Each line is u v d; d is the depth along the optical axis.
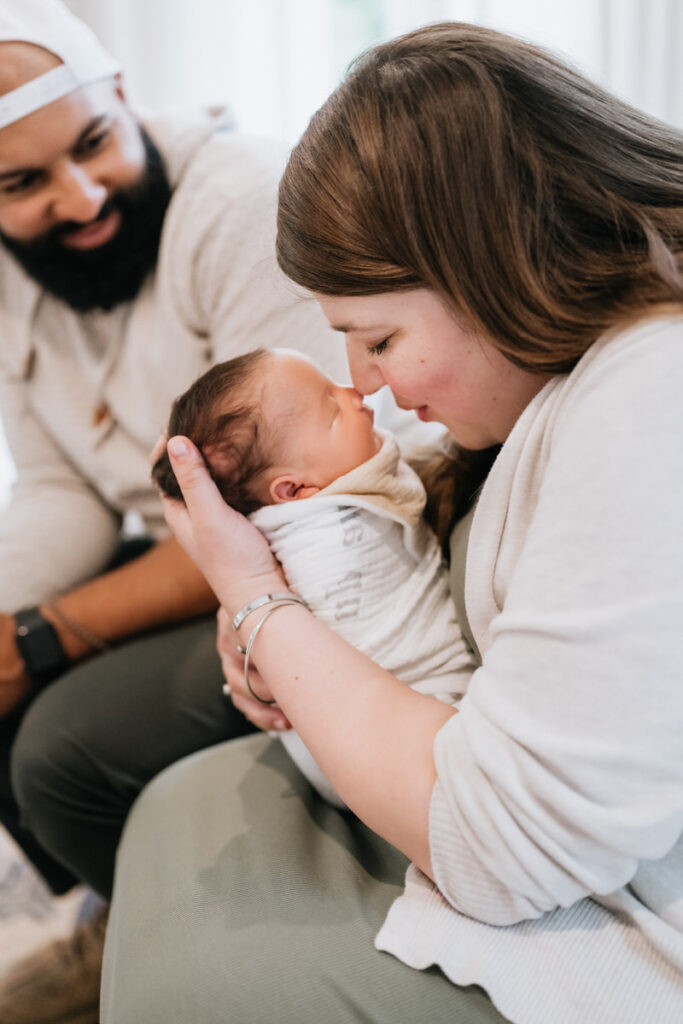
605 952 0.58
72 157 1.12
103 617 1.21
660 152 0.59
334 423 0.78
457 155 0.56
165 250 1.20
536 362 0.59
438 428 1.17
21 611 1.23
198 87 1.96
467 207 0.56
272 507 0.76
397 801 0.60
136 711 1.11
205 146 1.22
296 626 0.69
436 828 0.58
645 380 0.51
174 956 0.67
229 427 0.76
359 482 0.76
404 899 0.64
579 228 0.56
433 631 0.79
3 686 1.21
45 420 1.40
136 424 1.32
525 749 0.52
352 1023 0.59
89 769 1.10
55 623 1.21
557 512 0.53
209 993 0.63
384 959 0.62
